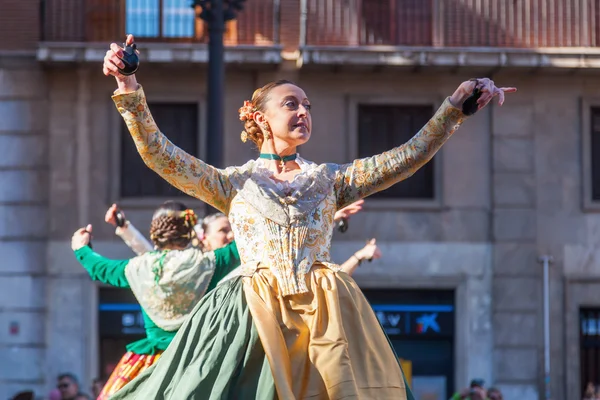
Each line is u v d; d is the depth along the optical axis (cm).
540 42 2795
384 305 2756
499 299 2756
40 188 2720
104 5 2752
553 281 2775
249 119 529
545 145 2786
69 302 2702
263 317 476
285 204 502
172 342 506
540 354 2752
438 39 2789
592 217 2780
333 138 2766
